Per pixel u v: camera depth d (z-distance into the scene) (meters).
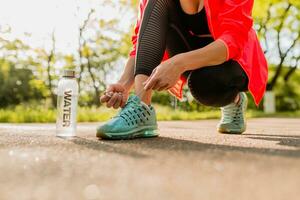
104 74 10.49
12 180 0.60
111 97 1.41
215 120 5.04
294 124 3.35
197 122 4.13
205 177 0.62
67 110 1.44
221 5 1.37
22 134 1.59
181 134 1.68
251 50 1.57
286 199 0.47
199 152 0.94
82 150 0.99
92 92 10.55
